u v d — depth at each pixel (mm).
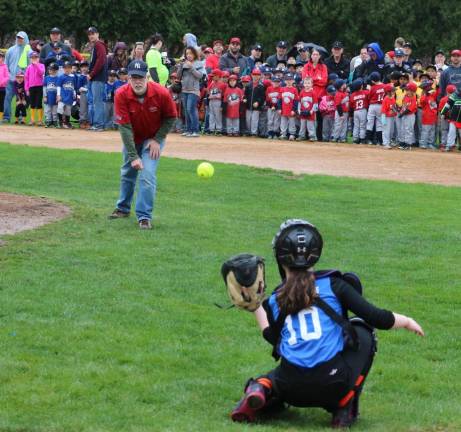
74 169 36844
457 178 39125
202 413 12773
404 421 12578
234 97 53094
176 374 14492
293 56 62031
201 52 53844
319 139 52562
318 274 12180
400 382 14461
